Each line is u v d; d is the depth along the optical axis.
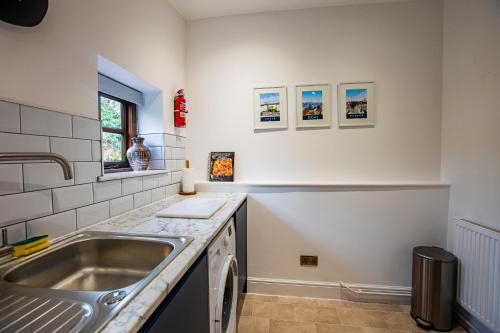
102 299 0.54
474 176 1.50
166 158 1.74
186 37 2.04
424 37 1.78
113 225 1.09
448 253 1.60
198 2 1.80
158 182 1.62
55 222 0.90
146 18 1.50
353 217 1.84
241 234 1.69
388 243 1.81
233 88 1.99
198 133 2.05
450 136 1.70
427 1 1.77
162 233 0.97
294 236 1.90
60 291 0.59
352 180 1.88
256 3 1.82
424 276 1.56
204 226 1.07
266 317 1.66
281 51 1.92
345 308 1.76
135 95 1.64
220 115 2.02
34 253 0.78
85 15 1.05
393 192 1.79
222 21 1.99
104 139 1.52
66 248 0.87
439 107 1.78
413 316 1.64
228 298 1.32
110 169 1.54
